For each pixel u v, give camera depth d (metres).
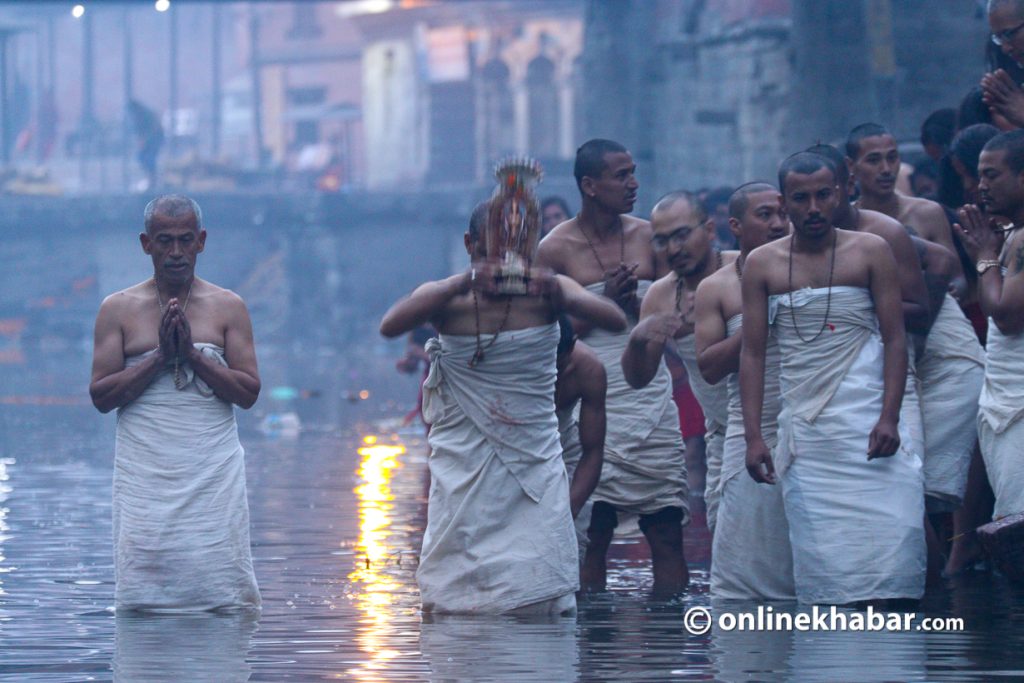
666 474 19.70
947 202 22.42
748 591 18.02
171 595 16.83
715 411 19.55
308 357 109.12
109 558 21.12
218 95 164.62
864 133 21.23
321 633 15.40
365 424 49.28
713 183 72.94
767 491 17.89
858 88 55.75
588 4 82.00
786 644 14.73
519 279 16.30
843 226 18.64
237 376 17.22
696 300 18.72
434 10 148.38
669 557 19.77
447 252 126.12
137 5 149.62
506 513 16.56
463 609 16.48
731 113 71.44
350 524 25.08
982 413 18.17
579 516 18.61
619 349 20.00
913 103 55.38
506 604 16.45
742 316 17.62
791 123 58.16
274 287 129.25
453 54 147.62
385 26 156.75
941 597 17.62
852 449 17.06
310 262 126.81
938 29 55.22
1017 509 17.73
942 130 24.16
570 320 20.00
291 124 181.25
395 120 157.62
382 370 88.94
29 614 16.70
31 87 194.75
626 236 20.77
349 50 175.75
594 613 16.80
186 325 16.95
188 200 17.53
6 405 58.62
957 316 19.56
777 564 17.92
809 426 17.19
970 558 19.84
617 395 19.80
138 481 17.02
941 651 14.33
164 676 13.16
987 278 18.06
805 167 17.12
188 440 17.09
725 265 19.62
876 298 17.23
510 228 16.36
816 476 17.16
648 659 13.91
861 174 21.23
